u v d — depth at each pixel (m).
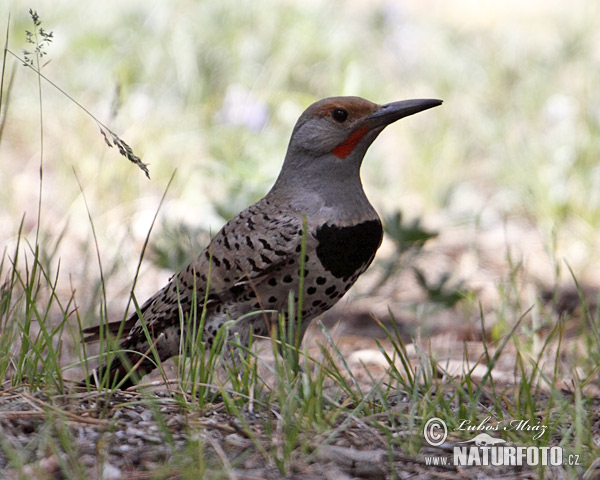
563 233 14.09
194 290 7.45
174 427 6.45
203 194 14.38
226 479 5.71
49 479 5.50
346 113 7.86
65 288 11.60
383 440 6.41
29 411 6.44
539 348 9.58
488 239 14.13
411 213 14.98
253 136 14.83
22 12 17.84
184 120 15.55
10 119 15.99
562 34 21.25
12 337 7.54
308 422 6.29
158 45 17.23
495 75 18.41
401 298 12.05
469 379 7.06
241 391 6.96
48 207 13.88
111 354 7.09
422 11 25.47
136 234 13.41
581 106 16.62
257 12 18.44
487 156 16.70
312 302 7.97
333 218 7.79
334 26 19.33
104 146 14.66
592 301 11.64
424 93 18.56
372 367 9.49
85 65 16.81
